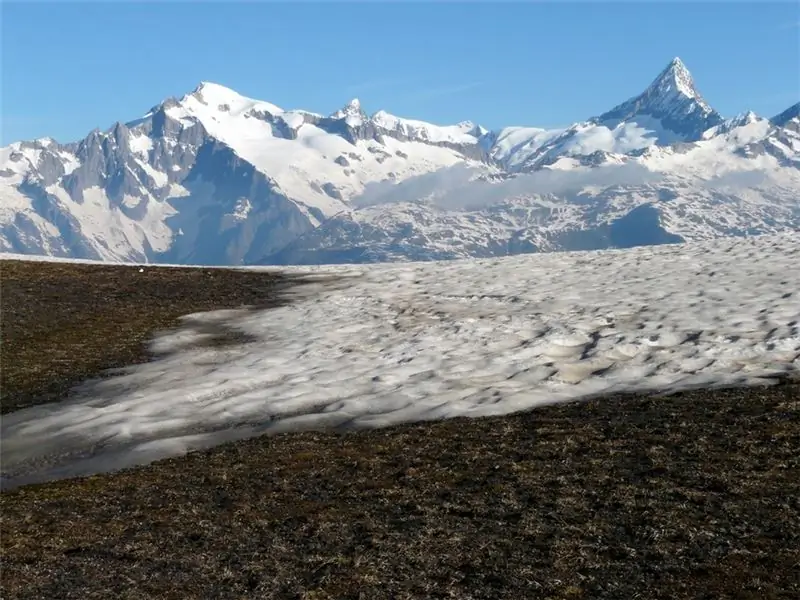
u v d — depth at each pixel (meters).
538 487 15.09
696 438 17.41
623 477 15.33
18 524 15.25
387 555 12.51
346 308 39.12
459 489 15.34
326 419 22.36
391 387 25.14
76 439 22.19
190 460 19.19
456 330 32.75
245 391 26.05
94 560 13.18
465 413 21.86
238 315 38.78
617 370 25.17
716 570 11.34
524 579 11.46
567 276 43.91
